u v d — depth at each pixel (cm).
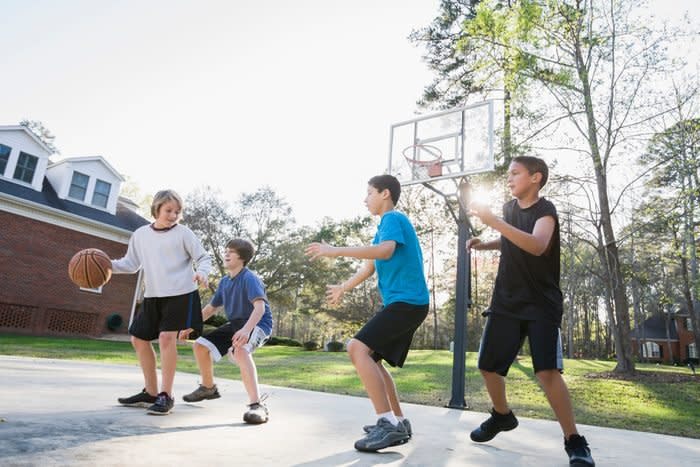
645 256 1948
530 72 1212
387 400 235
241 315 343
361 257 243
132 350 1342
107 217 1909
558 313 229
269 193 2947
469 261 584
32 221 1645
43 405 283
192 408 332
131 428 229
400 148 850
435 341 3394
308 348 2567
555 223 232
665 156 1257
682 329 4616
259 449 206
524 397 719
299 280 2972
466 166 773
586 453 213
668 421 571
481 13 1233
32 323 1620
